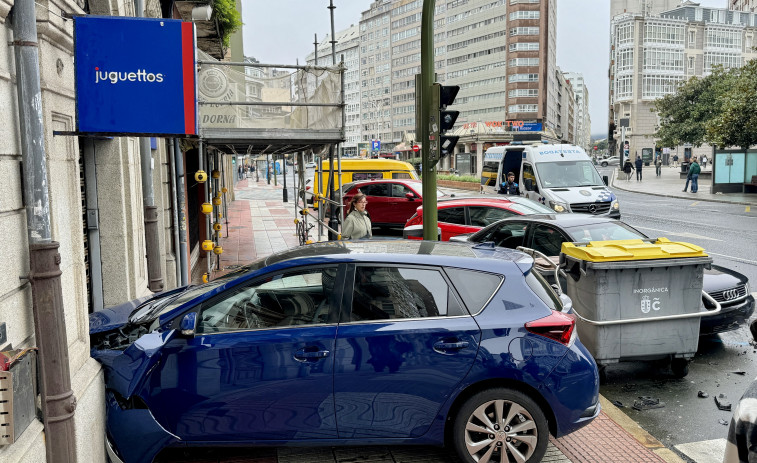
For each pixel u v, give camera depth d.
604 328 5.59
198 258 13.66
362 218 9.94
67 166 4.24
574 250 5.78
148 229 7.60
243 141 8.70
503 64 103.56
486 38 106.81
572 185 17.20
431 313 3.92
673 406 5.38
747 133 27.30
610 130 132.25
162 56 4.55
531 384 3.86
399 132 142.12
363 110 161.38
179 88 4.58
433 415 3.88
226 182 30.34
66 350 3.33
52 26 3.93
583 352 4.03
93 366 3.96
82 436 3.55
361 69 160.00
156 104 4.56
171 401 3.85
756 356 6.73
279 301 4.00
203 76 8.28
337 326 3.89
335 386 3.83
